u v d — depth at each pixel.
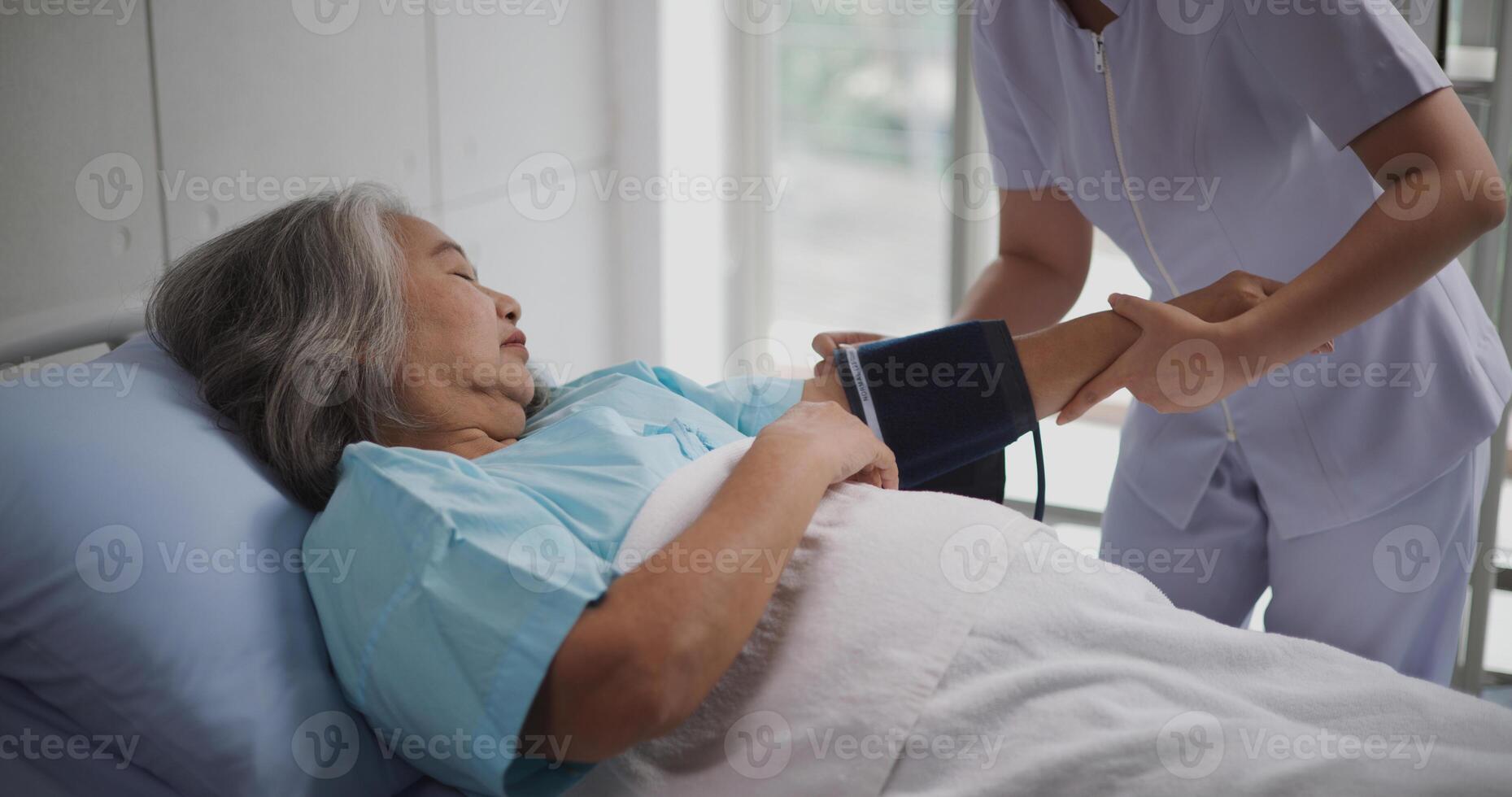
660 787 0.95
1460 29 1.78
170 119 1.54
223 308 1.13
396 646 0.90
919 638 0.96
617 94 2.68
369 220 1.14
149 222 1.53
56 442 0.98
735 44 2.96
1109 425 3.52
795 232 6.05
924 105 5.71
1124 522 1.62
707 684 0.86
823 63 5.93
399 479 0.95
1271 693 0.98
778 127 6.00
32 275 1.37
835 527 1.05
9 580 0.93
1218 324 1.11
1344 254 1.07
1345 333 1.35
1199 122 1.25
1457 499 1.38
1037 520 1.16
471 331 1.14
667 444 1.13
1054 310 1.61
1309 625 1.52
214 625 0.93
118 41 1.46
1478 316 1.41
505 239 2.37
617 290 2.81
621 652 0.83
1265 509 1.51
